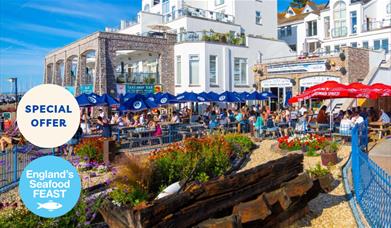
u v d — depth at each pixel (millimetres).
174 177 7926
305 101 28156
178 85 32938
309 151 12398
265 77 32562
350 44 39094
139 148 15844
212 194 4973
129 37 30719
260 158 12898
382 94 15469
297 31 46500
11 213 4910
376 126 17312
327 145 12594
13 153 10789
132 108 17203
